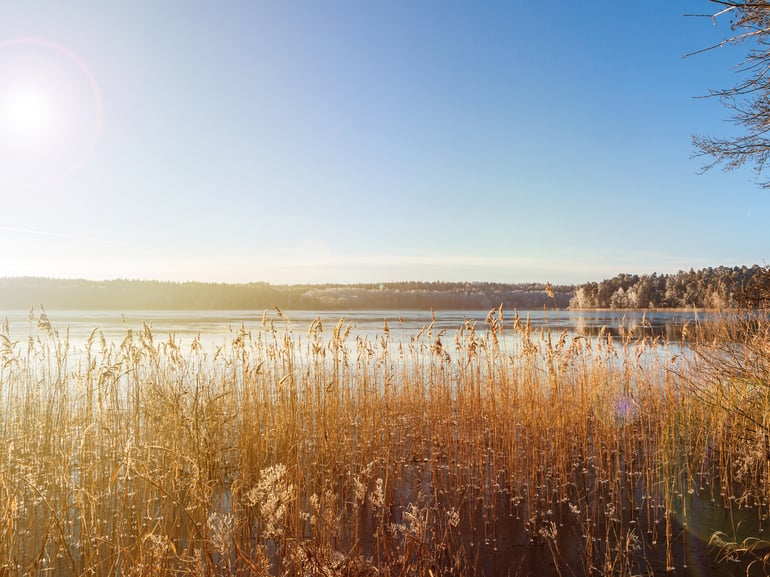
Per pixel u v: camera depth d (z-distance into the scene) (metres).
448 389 11.04
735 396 8.81
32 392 10.34
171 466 6.16
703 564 5.88
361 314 85.06
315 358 9.93
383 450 9.20
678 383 10.80
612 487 8.04
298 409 9.17
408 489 8.15
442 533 6.71
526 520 7.10
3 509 5.27
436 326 43.31
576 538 6.59
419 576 5.37
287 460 6.95
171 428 7.38
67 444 7.25
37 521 5.80
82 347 20.66
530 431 10.27
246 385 9.10
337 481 8.33
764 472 7.86
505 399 10.21
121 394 9.99
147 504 6.17
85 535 5.07
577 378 11.52
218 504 6.45
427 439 10.48
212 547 5.41
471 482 8.45
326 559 4.90
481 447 9.38
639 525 6.89
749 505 7.39
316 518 5.80
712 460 9.08
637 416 11.02
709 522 6.90
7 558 5.00
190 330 37.38
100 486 6.27
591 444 10.19
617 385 11.57
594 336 22.81
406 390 11.95
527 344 10.43
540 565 5.94
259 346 11.25
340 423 9.79
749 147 8.60
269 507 4.87
